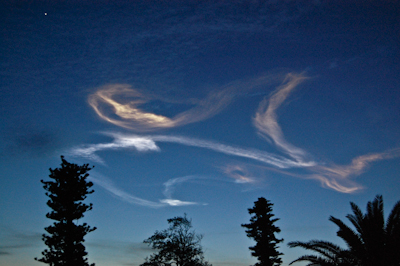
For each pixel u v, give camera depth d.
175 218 38.97
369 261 18.23
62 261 26.36
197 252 37.75
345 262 18.73
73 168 29.09
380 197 19.20
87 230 27.83
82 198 28.81
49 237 26.94
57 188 28.19
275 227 38.41
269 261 36.78
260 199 40.00
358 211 19.36
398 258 17.62
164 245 37.34
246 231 39.25
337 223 19.38
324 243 19.25
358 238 18.73
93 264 27.31
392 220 18.30
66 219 27.64
